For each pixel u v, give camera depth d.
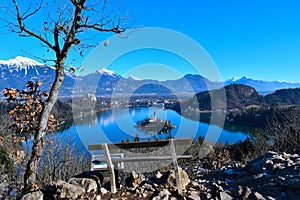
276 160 5.18
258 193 3.75
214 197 3.88
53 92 4.94
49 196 4.29
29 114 5.66
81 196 4.26
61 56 4.88
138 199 4.13
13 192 6.77
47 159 8.35
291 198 3.60
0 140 5.87
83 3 4.69
